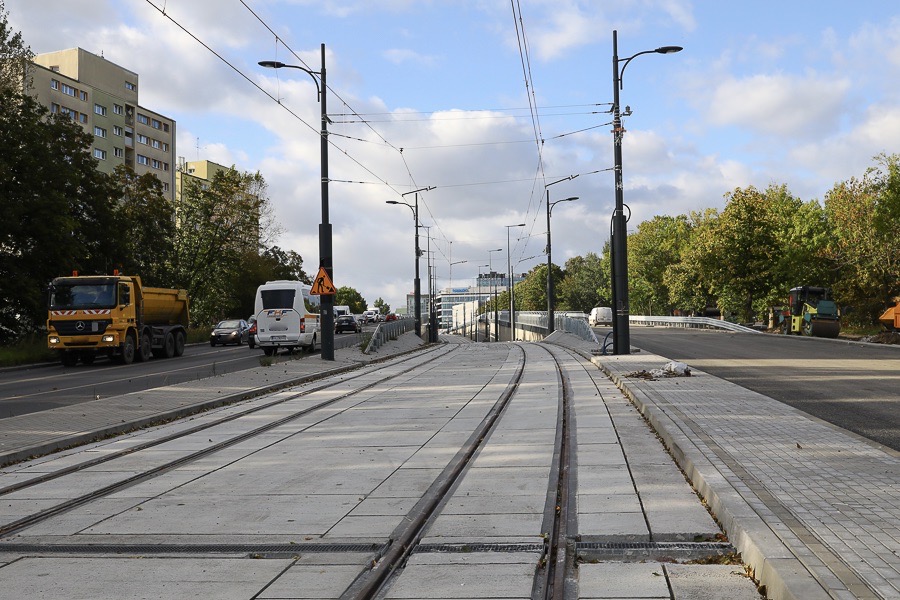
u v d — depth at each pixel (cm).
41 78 8394
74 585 537
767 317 7025
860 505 617
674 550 578
